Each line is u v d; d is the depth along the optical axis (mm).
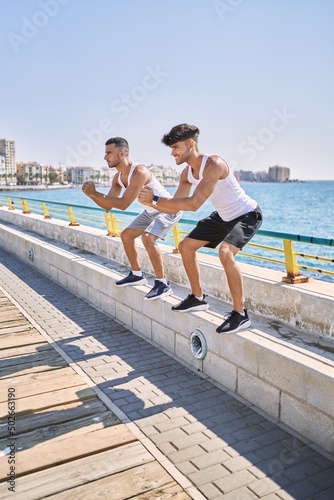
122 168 4977
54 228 10195
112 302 6102
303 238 3969
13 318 6074
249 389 3705
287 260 4250
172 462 2941
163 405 3676
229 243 3861
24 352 4855
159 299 4988
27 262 10219
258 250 22172
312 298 3783
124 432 3289
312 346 3523
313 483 2709
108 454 3039
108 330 5562
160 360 4609
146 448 3096
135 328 5559
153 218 5270
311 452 3012
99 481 2773
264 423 3385
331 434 2971
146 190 3920
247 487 2688
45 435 3264
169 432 3281
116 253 7320
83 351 4875
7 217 14672
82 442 3170
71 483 2756
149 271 6461
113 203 4746
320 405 3031
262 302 4363
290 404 3295
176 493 2656
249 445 3102
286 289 4059
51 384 4062
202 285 5250
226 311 4492
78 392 3900
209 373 4207
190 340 4422
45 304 6766
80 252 8328
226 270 3842
